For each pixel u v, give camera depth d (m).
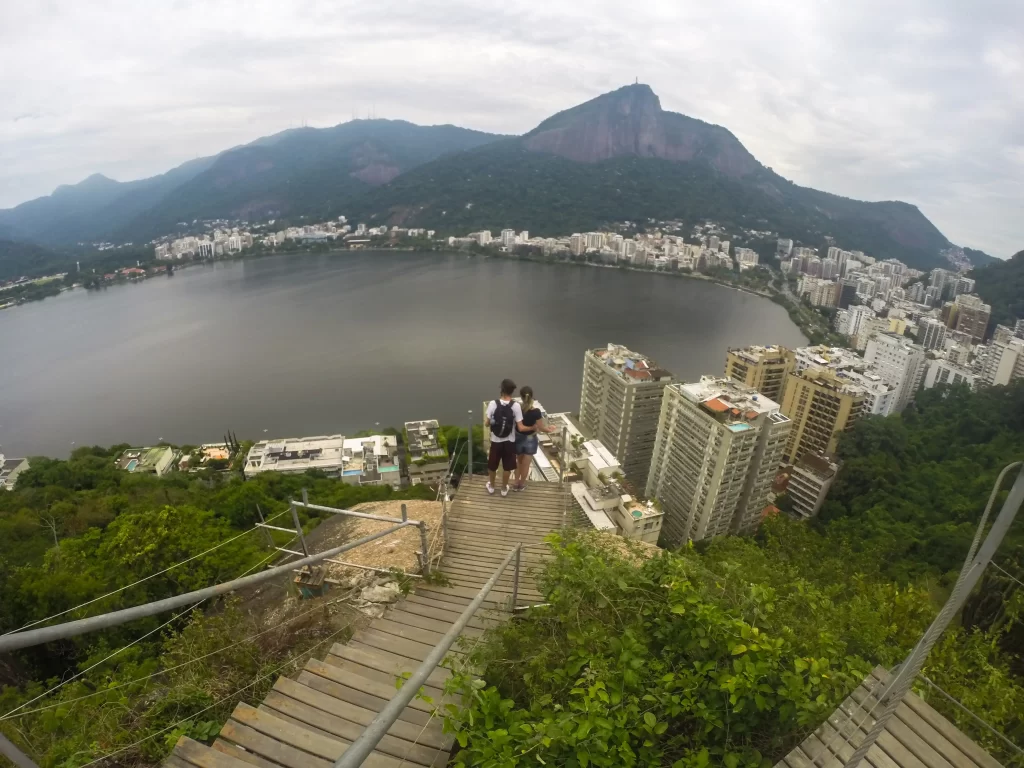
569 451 31.95
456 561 7.88
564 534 6.84
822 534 38.88
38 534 18.56
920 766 3.98
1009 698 5.99
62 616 10.32
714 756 4.09
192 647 6.95
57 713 6.26
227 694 6.12
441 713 3.99
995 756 4.93
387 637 5.76
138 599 11.29
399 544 10.06
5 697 7.97
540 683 4.71
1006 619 10.39
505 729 3.54
